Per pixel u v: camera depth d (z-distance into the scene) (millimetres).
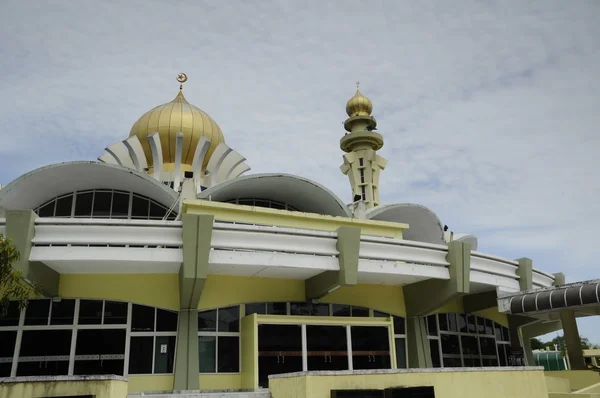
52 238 19500
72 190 26500
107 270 21781
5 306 15578
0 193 23391
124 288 22547
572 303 23969
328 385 13945
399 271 23719
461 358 29906
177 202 25188
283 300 25016
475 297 30547
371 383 14484
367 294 27047
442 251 25203
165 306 22766
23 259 18625
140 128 36750
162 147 36188
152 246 20328
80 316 21875
